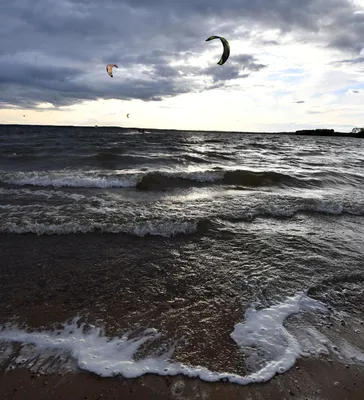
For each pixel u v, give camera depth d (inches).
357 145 2174.0
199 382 106.0
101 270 185.6
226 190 422.9
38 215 277.1
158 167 605.6
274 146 1466.5
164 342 125.1
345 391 104.1
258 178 497.7
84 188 415.2
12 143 1047.0
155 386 103.9
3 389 100.8
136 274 182.5
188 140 1716.3
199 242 236.5
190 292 164.6
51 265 189.6
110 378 106.7
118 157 700.7
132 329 132.6
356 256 219.9
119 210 304.7
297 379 108.4
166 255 211.2
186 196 381.4
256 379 107.8
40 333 128.0
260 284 174.9
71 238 233.6
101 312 144.0
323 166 727.7
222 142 1622.8
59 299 153.6
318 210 334.6
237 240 242.7
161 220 265.6
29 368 109.7
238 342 126.4
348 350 124.0
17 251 207.6
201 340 126.9
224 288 169.5
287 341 127.7
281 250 225.6
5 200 330.3
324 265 202.7
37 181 424.8
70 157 685.9
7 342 121.9
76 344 122.3
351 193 436.5
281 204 343.6
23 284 166.2
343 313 150.1
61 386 102.9
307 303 157.1
